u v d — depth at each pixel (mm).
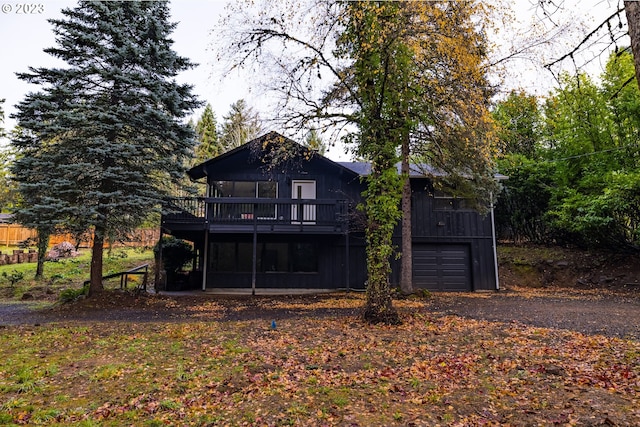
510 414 3873
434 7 7137
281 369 5379
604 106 16172
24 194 11289
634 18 2932
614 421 3641
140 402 4297
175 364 5688
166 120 12109
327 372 5234
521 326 8023
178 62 12930
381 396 4398
